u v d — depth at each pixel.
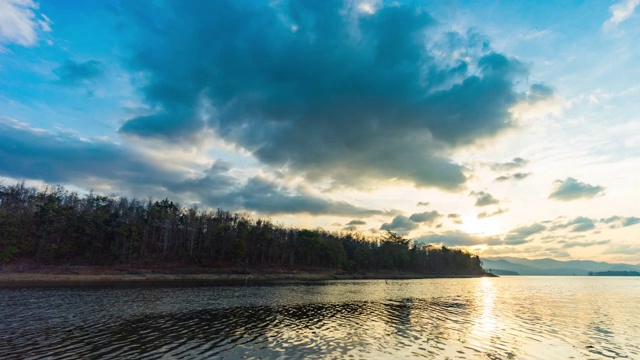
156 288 72.75
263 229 153.00
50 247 100.50
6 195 130.00
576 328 36.22
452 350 25.36
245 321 35.62
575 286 141.75
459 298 69.94
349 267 174.75
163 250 130.00
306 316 39.88
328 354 23.25
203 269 119.44
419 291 87.38
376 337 29.03
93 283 81.44
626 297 80.56
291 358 22.09
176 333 29.25
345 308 48.28
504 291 99.06
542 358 24.12
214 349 24.23
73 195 140.25
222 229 136.25
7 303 45.16
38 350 23.20
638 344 29.05
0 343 24.95
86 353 22.80
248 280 115.69
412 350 24.97
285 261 160.00
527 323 38.88
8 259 90.56
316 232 171.00
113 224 116.69
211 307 46.12
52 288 66.69
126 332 29.33
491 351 25.50
